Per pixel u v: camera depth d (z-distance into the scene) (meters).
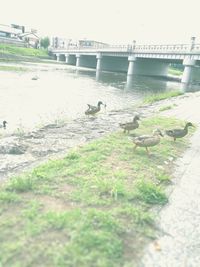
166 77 82.75
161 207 5.57
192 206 5.75
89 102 25.73
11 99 23.31
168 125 13.05
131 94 34.88
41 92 29.41
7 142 8.52
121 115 15.26
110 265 3.73
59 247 3.92
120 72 92.06
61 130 10.92
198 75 63.81
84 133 10.58
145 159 8.01
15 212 4.70
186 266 4.02
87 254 3.83
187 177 7.26
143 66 79.38
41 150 8.02
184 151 9.48
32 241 4.00
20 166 6.80
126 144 9.22
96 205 5.19
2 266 3.54
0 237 4.04
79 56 104.12
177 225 5.01
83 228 4.33
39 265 3.60
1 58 76.88
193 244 4.54
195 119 15.67
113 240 4.19
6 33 139.50
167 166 7.85
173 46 59.81
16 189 5.48
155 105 20.47
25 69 56.19
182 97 27.12
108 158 7.74
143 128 11.88
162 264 3.98
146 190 5.89
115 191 5.58
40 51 123.31
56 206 5.00
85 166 6.85
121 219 4.84
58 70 67.69
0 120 16.00
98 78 57.41
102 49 86.00
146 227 4.78
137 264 3.89
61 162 6.89
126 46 76.38
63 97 27.53
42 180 5.96
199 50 52.19
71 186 5.82
